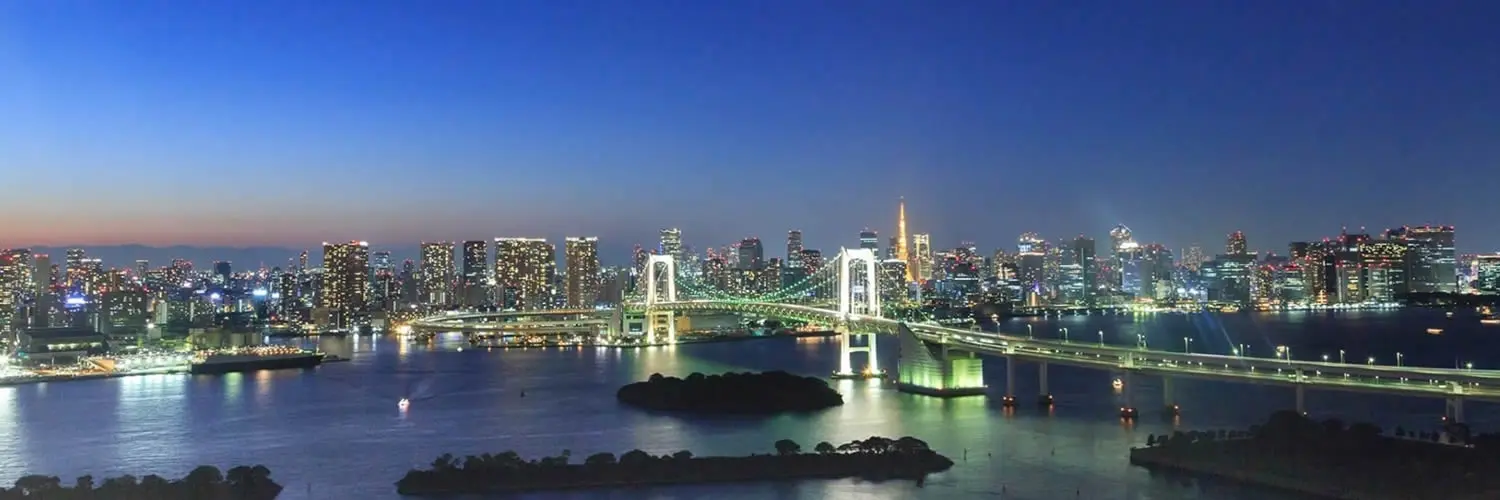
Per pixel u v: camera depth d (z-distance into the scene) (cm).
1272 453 16725
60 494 15100
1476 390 18400
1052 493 15562
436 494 15925
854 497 15450
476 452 19625
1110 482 16138
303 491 16350
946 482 16325
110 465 19025
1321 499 14788
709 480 16512
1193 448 17588
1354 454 16362
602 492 15900
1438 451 16212
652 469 16612
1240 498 14975
